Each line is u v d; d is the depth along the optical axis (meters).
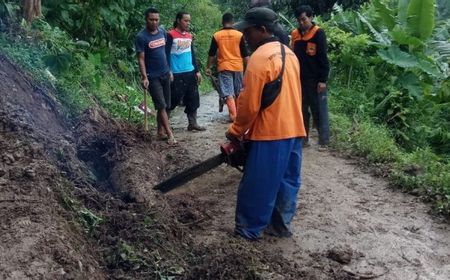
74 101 6.15
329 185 5.77
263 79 4.02
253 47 4.28
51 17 8.89
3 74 5.11
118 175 5.05
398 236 4.64
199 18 17.59
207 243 4.19
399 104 9.09
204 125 8.48
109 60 10.25
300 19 6.72
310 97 6.95
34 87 5.51
